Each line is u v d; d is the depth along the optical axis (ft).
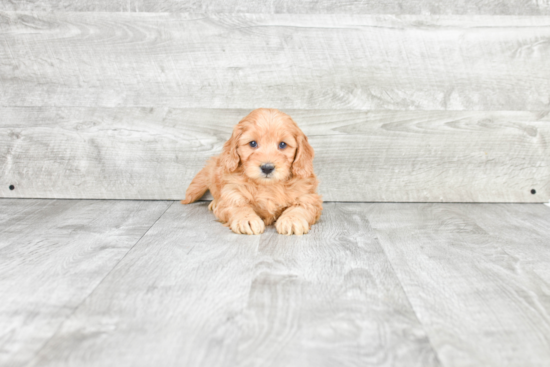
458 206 8.93
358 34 8.63
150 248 6.29
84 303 4.66
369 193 9.18
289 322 4.32
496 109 8.93
